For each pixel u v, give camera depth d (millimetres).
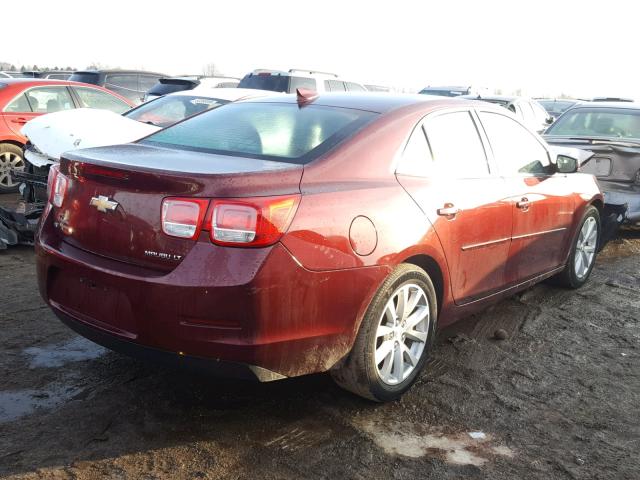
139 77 15820
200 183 2746
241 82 13820
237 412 3299
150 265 2854
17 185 8789
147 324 2812
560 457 3043
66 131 6031
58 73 20047
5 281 5164
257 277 2691
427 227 3457
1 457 2799
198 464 2834
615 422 3396
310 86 13469
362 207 3127
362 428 3207
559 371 4008
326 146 3311
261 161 3191
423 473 2863
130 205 2898
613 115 8156
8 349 3904
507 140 4504
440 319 3822
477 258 3977
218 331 2732
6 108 8688
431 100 4012
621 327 4824
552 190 4809
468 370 3943
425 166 3674
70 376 3600
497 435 3213
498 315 4953
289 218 2816
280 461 2893
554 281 5598
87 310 3078
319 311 2920
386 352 3332
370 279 3107
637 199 6805
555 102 24078
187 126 3922
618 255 7055
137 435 3039
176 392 3473
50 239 3297
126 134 6125
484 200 3961
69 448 2900
